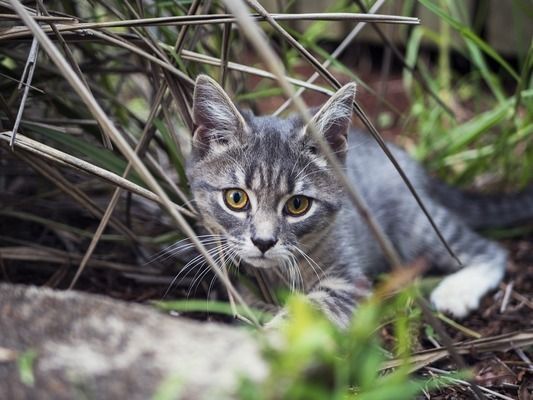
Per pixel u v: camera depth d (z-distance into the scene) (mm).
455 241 667
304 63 964
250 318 477
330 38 966
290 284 568
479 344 524
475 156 748
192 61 585
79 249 613
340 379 360
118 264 594
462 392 480
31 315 377
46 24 518
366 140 691
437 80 896
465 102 907
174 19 508
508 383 500
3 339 368
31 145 492
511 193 721
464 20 812
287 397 334
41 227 627
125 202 631
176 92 556
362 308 447
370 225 375
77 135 610
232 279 580
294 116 599
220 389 336
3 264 577
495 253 665
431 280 637
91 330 368
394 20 513
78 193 558
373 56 1003
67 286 582
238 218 550
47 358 357
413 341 533
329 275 575
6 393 353
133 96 789
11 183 636
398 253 683
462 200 713
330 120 560
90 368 351
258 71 561
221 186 556
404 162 693
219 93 554
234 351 353
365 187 656
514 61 934
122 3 564
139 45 557
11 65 609
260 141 559
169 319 375
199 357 351
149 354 354
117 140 407
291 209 555
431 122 785
